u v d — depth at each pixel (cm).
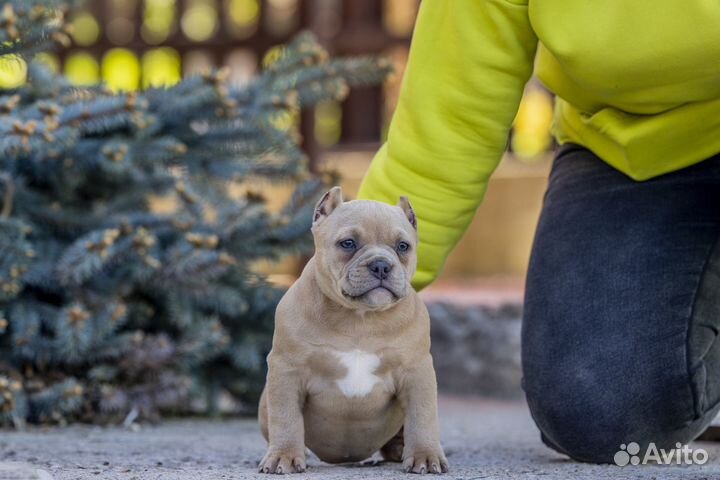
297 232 652
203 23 1110
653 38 369
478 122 408
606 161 429
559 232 427
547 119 1105
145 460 413
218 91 641
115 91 670
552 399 402
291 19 1077
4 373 581
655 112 399
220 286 643
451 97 407
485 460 425
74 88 645
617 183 424
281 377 366
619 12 375
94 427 578
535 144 1109
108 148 588
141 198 671
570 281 413
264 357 662
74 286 602
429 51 412
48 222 627
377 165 433
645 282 402
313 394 369
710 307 404
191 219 630
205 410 680
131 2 1106
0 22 545
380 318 364
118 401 589
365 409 370
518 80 408
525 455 450
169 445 486
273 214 661
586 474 369
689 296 399
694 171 412
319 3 1055
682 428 402
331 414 371
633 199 417
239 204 659
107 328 587
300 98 692
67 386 571
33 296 616
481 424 639
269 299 659
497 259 1107
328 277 365
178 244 620
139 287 633
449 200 417
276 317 375
